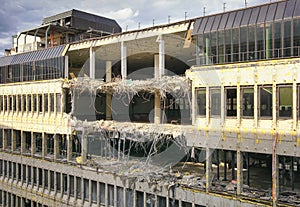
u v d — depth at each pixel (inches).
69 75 1860.2
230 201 1060.5
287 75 965.8
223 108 1089.4
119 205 1368.1
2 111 2082.9
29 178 1849.2
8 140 2089.1
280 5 1023.0
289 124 964.0
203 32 1153.4
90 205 1475.1
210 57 1139.9
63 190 1628.9
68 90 1652.3
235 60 1084.5
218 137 1101.1
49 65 1726.1
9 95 2014.0
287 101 970.1
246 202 1027.3
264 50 1026.1
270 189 1099.3
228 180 1221.7
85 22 2086.6
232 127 1070.4
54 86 1676.9
